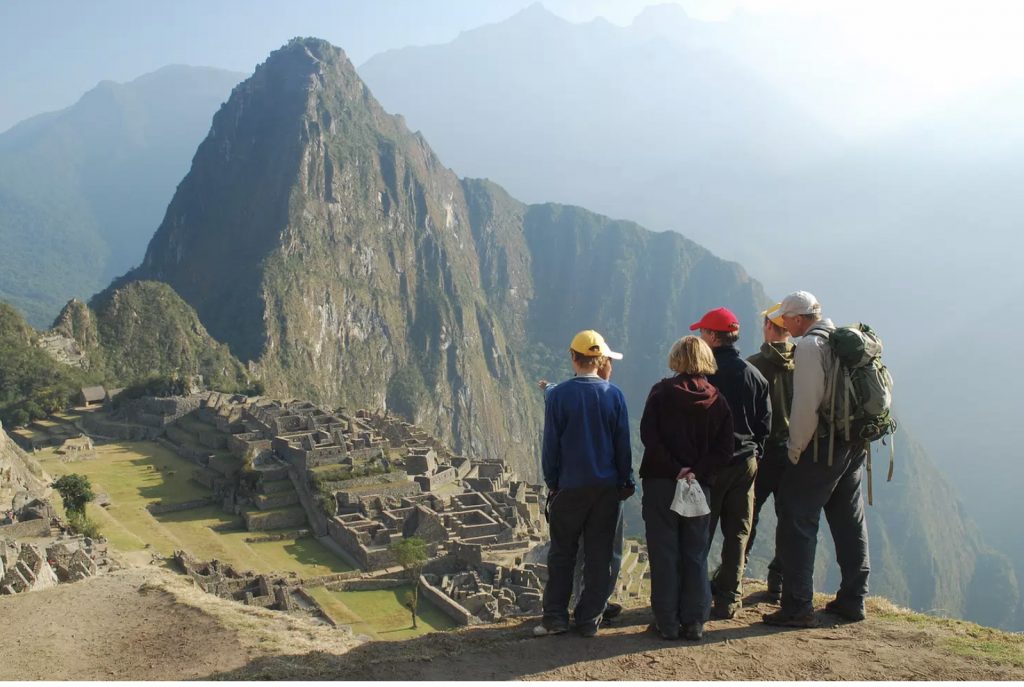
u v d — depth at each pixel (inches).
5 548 749.9
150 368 6254.9
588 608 379.6
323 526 2508.6
